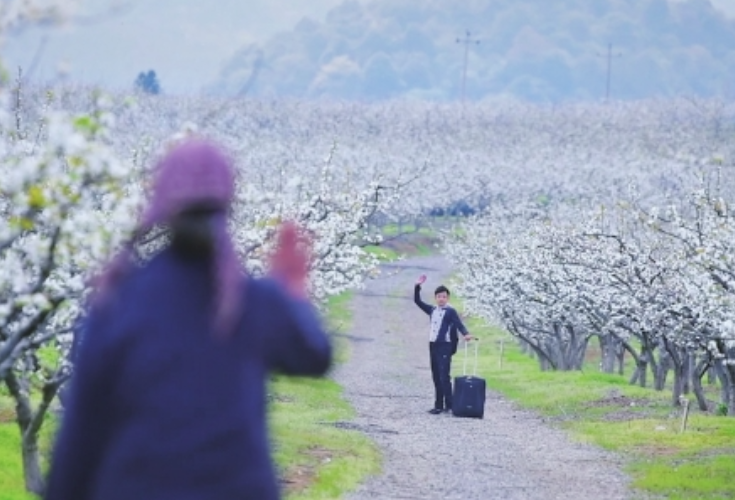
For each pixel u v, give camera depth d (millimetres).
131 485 10680
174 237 11086
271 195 38844
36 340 27828
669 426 67125
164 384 10695
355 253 65312
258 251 47719
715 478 49906
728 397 74750
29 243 26672
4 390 55250
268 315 11000
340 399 80562
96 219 25906
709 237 63969
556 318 103375
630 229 98625
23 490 36312
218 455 10734
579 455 58094
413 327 164250
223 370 10805
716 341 65438
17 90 36844
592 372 108000
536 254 104250
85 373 10828
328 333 11352
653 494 46938
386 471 50406
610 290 82312
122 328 10758
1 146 28391
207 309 10875
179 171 10977
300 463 49312
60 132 24344
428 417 73188
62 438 10969
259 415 11047
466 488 47344
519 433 66875
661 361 88812
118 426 10914
